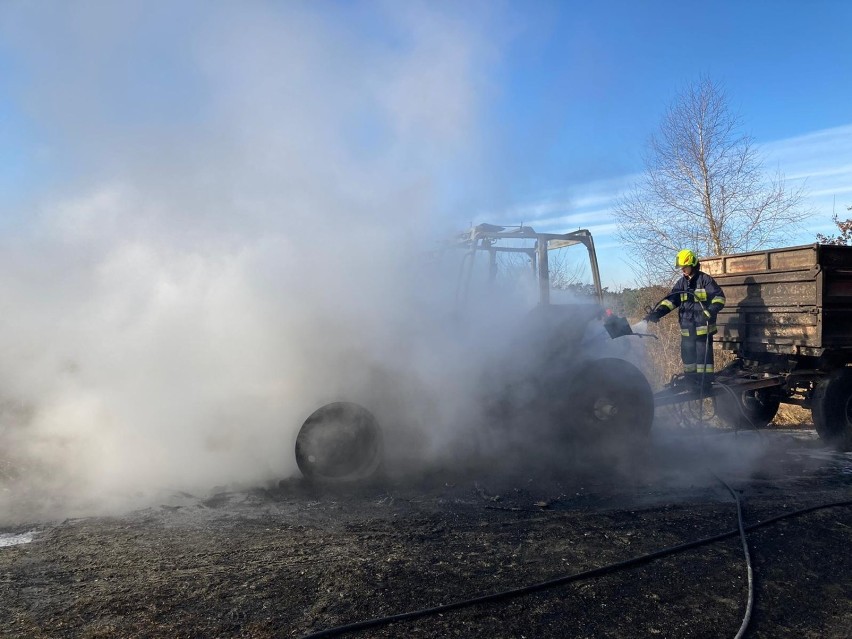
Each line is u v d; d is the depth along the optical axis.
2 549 4.25
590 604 3.50
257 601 3.47
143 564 3.98
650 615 3.38
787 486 5.94
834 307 7.18
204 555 4.14
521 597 3.57
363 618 3.29
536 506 5.27
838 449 7.54
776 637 3.20
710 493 5.69
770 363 8.09
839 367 7.73
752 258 8.01
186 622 3.24
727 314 8.37
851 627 3.31
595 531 4.65
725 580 3.83
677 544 4.38
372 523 4.80
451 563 4.02
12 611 3.36
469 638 3.12
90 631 3.15
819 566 4.07
